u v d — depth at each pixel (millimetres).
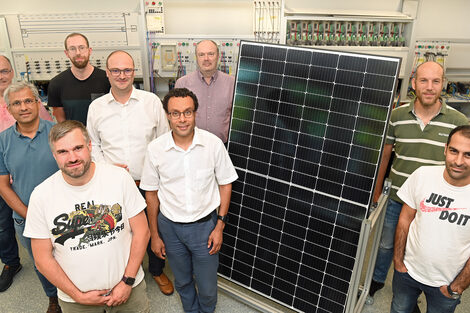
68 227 1372
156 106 2115
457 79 4031
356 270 1693
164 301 2264
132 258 1533
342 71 1667
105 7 3916
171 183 1746
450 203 1443
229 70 3533
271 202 1961
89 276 1427
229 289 2221
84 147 1315
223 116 2555
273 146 1905
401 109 1992
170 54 3451
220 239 1883
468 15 4441
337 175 1735
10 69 2391
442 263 1495
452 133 1365
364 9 4211
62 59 3449
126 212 1505
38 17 3320
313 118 1765
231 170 1869
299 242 1904
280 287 2025
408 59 3762
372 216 1682
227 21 3990
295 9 3859
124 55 1890
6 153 1754
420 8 4109
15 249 2449
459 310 2186
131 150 2043
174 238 1847
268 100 1892
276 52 1846
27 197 1819
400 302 1743
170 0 3768
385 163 2137
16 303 2264
